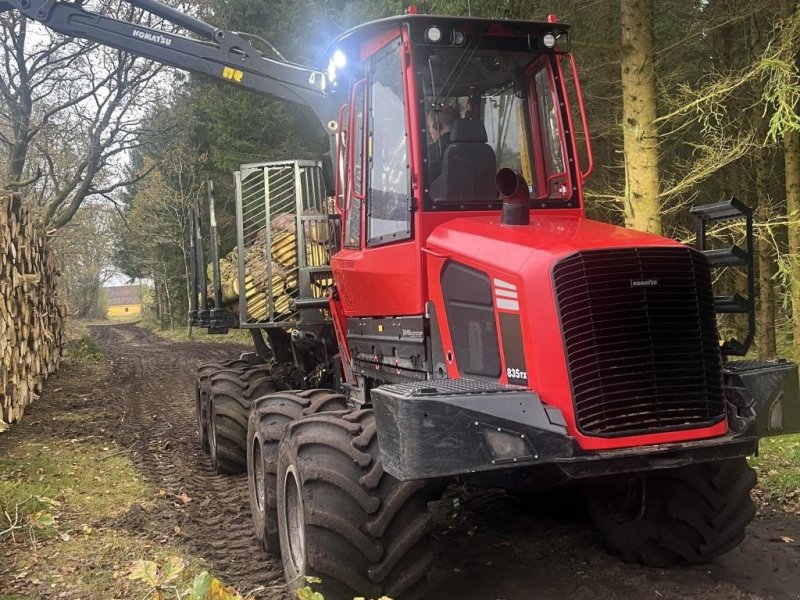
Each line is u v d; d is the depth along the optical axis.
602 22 8.61
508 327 3.46
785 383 3.77
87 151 22.45
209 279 9.34
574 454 3.19
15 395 9.64
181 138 27.05
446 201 4.05
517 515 5.25
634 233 3.70
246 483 6.75
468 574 4.20
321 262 7.03
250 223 7.60
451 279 3.83
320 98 7.56
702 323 3.45
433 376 4.01
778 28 7.13
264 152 21.47
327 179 7.41
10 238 10.06
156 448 8.30
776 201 11.81
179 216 30.48
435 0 8.12
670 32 9.09
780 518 5.07
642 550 4.20
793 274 7.86
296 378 7.41
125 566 4.47
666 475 4.04
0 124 21.03
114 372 16.59
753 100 9.38
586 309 3.29
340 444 3.68
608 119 9.32
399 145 4.22
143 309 65.75
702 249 4.19
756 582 3.98
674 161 9.94
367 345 4.92
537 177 4.49
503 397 3.20
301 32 17.64
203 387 7.82
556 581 4.02
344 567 3.49
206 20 20.36
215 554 4.88
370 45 4.50
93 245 35.75
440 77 4.17
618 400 3.30
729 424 3.55
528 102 4.47
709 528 4.07
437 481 3.72
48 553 4.70
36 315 12.22
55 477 6.64
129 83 21.47
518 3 8.30
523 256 3.44
